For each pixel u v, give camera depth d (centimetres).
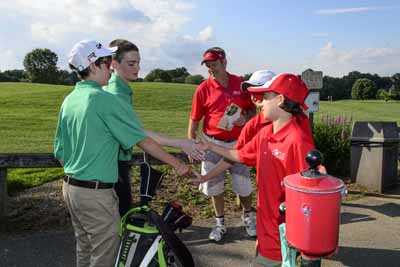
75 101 281
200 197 616
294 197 194
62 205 568
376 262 421
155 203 589
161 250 262
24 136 1351
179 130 1680
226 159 336
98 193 275
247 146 301
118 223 287
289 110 253
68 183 282
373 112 3059
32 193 624
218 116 458
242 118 460
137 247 263
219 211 471
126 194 371
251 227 478
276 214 261
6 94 3106
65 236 475
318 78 681
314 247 191
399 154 739
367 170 677
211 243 465
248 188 473
